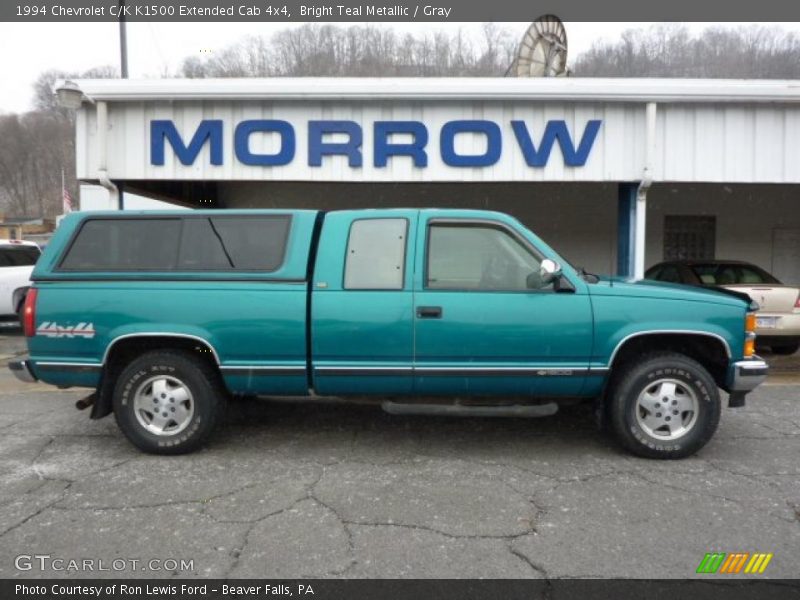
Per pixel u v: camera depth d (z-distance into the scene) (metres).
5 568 3.02
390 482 4.08
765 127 8.02
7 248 11.05
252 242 4.53
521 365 4.34
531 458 4.54
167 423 4.57
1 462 4.48
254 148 8.31
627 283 4.61
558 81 7.90
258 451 4.71
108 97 8.03
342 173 8.31
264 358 4.43
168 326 4.39
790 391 6.72
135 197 14.27
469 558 3.10
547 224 14.03
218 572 2.98
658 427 4.45
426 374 4.38
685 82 7.82
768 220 13.65
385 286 4.36
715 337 4.29
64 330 4.45
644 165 8.04
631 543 3.25
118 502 3.77
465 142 8.22
